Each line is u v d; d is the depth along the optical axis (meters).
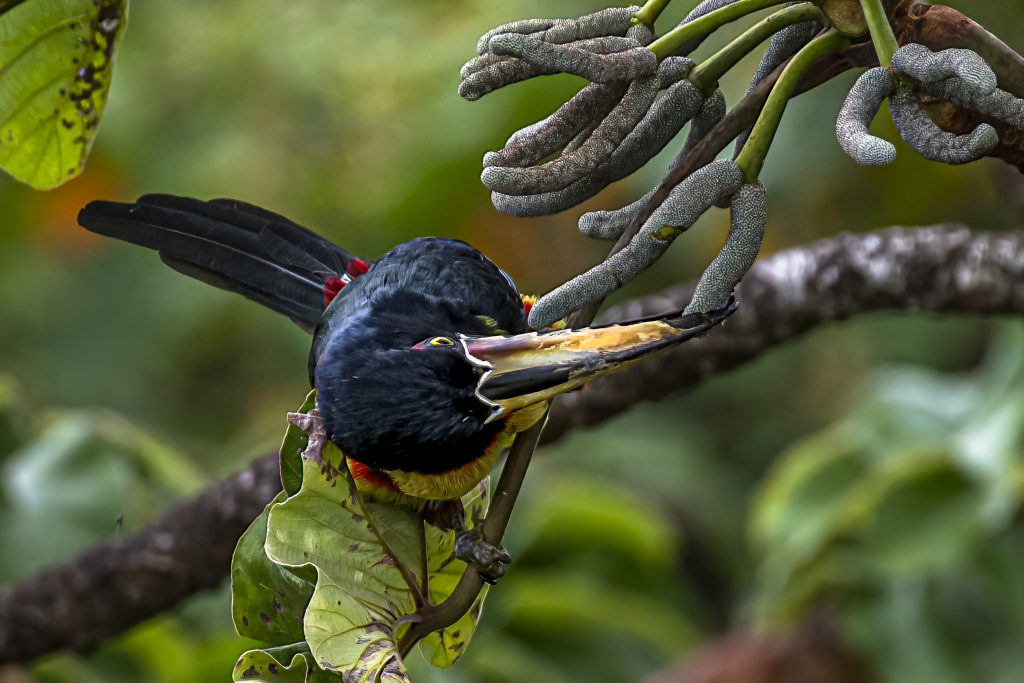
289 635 3.94
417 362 4.31
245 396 11.95
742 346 6.52
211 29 10.41
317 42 10.07
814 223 9.23
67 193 10.86
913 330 11.67
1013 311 6.48
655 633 8.94
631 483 12.09
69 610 6.55
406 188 9.41
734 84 8.54
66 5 4.71
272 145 10.20
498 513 3.84
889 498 8.35
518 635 8.93
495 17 9.40
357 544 3.86
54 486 8.05
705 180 3.49
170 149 10.46
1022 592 8.38
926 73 3.40
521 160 3.56
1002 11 7.52
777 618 8.78
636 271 3.52
